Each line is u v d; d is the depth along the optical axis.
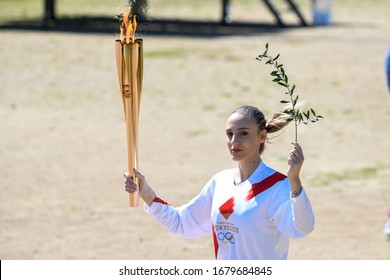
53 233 19.34
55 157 27.12
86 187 23.56
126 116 9.94
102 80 41.81
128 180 10.23
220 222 9.98
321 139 29.80
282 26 66.81
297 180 9.18
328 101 36.84
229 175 10.24
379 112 34.84
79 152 27.84
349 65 46.31
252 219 9.72
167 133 30.89
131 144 10.08
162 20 70.06
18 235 19.12
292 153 9.20
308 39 57.22
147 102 36.69
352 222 20.39
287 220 9.48
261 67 45.75
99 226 19.98
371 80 42.09
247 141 9.84
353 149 28.41
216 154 27.75
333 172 25.23
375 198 22.52
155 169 25.62
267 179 9.82
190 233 10.59
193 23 68.94
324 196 22.64
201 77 42.75
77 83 40.94
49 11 69.00
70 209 21.39
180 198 22.34
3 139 29.62
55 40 55.38
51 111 34.66
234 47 53.06
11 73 43.09
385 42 55.81
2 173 25.03
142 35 9.99
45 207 21.55
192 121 33.00
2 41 54.00
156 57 48.66
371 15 75.81
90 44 53.91
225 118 33.62
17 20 68.94
